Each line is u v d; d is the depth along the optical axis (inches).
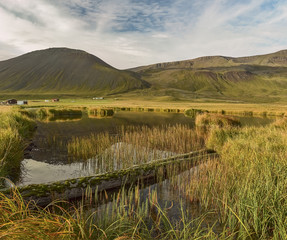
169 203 225.5
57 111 1648.6
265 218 159.9
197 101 7165.4
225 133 549.6
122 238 123.3
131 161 393.7
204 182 250.5
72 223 126.3
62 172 338.0
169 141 590.6
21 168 350.0
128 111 2352.4
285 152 303.7
